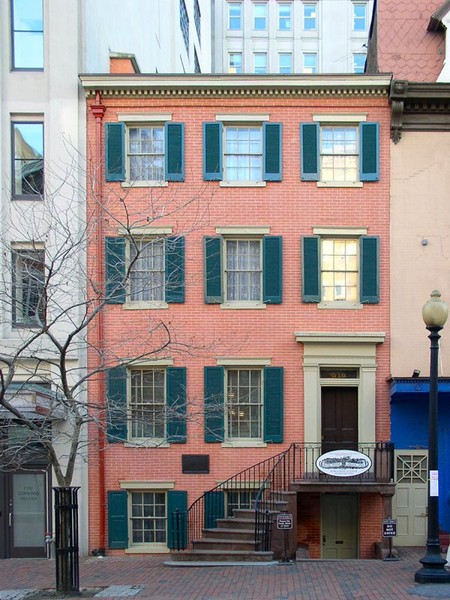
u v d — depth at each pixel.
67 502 12.51
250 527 15.75
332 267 17.61
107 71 20.27
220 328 17.20
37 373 15.61
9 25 17.72
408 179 17.44
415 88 17.11
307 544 16.94
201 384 17.11
